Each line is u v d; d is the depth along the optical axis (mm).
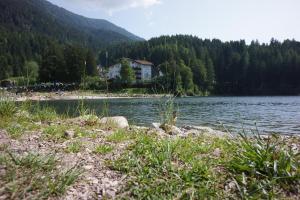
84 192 3980
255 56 150750
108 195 3965
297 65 132375
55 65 105062
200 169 4758
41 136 6637
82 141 6461
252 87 139125
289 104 56188
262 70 138125
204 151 5984
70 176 4184
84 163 4969
